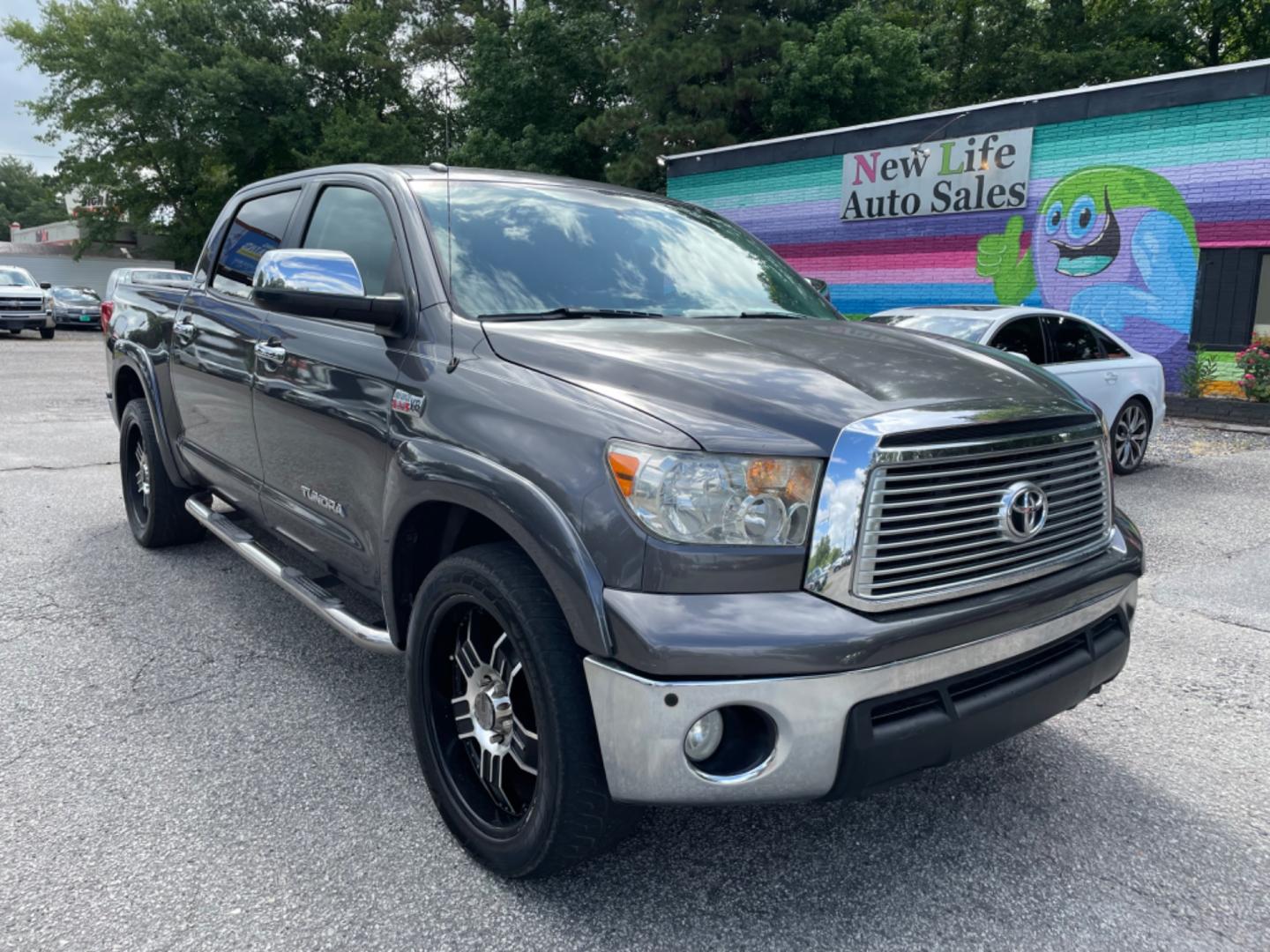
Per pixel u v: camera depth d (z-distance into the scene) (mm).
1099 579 2578
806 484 2117
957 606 2229
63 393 13445
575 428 2273
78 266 46438
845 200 17125
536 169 26641
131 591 4789
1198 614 4797
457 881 2510
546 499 2223
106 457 8469
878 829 2809
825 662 2031
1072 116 14266
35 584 4879
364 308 2895
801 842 2732
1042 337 8023
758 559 2086
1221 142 12969
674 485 2082
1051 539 2492
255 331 3832
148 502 5309
